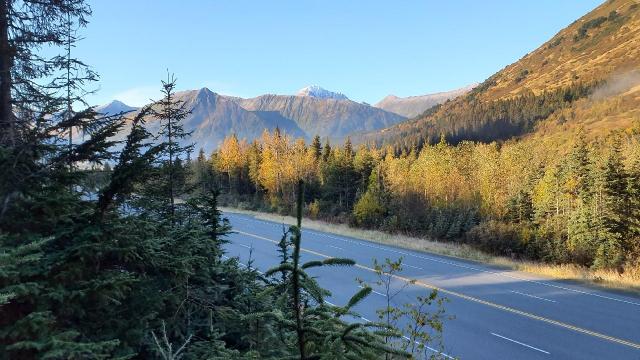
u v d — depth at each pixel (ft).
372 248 107.65
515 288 67.36
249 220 176.35
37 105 27.04
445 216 133.08
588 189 110.01
